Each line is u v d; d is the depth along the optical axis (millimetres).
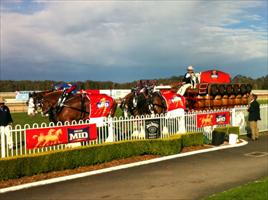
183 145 13734
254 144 14891
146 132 13289
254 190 7617
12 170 9406
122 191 8297
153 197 7789
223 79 21906
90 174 9977
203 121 15602
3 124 14109
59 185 8930
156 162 11438
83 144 12242
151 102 15766
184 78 20250
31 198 7910
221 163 11211
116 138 12891
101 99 14008
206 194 7934
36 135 10305
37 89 58125
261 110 19062
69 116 13422
